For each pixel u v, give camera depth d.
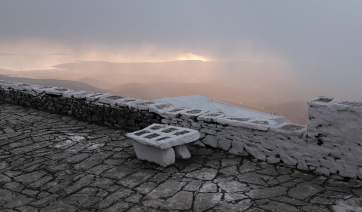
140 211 3.56
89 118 7.42
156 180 4.31
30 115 7.97
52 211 3.66
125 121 6.73
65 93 7.86
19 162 5.11
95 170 4.73
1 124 7.18
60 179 4.48
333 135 4.12
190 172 4.51
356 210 3.36
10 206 3.81
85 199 3.90
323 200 3.59
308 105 4.27
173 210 3.54
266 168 4.57
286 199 3.65
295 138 4.46
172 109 6.21
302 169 4.45
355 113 3.90
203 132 5.52
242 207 3.52
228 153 5.21
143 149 4.94
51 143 5.94
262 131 4.79
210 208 3.54
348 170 4.08
